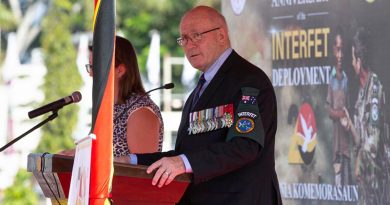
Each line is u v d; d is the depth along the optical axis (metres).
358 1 11.72
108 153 6.98
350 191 11.76
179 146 9.12
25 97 44.69
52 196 7.93
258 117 8.47
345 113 11.85
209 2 46.06
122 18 48.31
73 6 49.50
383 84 11.30
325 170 12.13
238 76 8.81
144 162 9.16
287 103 12.77
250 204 8.66
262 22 13.25
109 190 6.98
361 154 11.59
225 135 8.69
